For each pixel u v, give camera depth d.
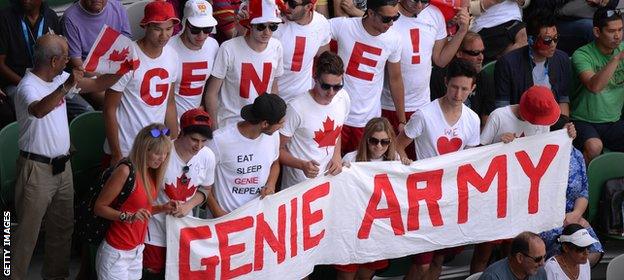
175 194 21.73
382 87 26.97
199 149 21.41
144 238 21.62
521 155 25.91
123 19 28.91
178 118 25.03
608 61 30.39
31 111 22.50
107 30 21.72
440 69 29.41
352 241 24.52
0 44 27.42
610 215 27.97
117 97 23.48
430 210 25.16
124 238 21.16
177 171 21.59
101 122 26.05
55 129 23.19
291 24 25.31
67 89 21.84
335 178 23.89
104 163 24.66
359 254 24.69
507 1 32.38
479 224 25.89
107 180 20.89
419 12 27.11
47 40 22.73
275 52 24.84
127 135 23.91
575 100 30.70
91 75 24.55
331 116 23.69
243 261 22.84
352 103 26.41
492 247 26.73
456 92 24.56
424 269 25.91
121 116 23.81
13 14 27.55
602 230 28.17
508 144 25.72
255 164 22.59
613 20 29.92
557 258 25.67
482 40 31.86
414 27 27.20
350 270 24.84
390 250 25.02
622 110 31.52
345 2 30.00
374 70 26.27
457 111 25.02
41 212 23.38
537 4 33.41
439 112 24.98
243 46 24.52
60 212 23.92
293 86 25.80
